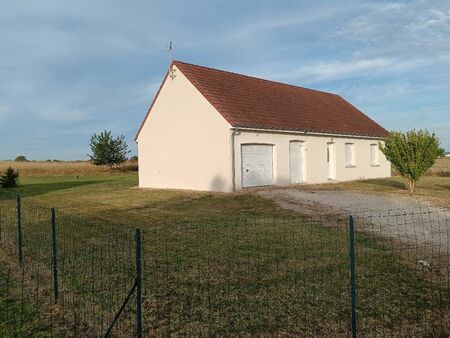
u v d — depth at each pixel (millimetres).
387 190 19609
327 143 25078
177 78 21344
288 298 5848
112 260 7844
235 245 8797
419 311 5410
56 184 31469
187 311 5457
